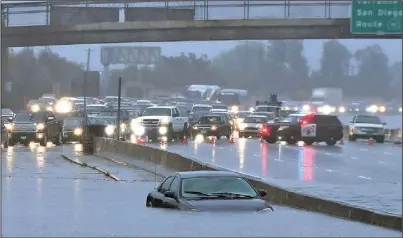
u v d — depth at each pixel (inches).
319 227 1249.4
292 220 1326.3
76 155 3383.4
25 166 2834.6
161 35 5954.7
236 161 3053.6
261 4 5792.3
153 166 2709.2
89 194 1955.0
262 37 5851.4
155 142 4554.6
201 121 5019.7
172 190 1375.5
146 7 6033.5
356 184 2230.6
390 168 2827.3
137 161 2878.9
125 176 2519.7
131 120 4916.3
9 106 7135.8
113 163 2994.6
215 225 1159.6
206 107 6584.6
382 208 1679.4
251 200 1312.7
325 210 1593.3
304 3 5767.7
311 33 5767.7
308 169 2733.8
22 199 1795.0
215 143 4461.1
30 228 1173.1
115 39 6018.7
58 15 6058.1
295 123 4451.3
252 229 1129.4
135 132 4640.8
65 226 1197.7
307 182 2268.7
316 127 4394.7
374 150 4005.9
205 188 1342.3
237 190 1350.9
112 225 1198.3
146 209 1471.5
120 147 3129.9
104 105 6771.7
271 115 5979.3
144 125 4638.3
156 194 1485.0
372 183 2261.3
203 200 1302.9
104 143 3373.5
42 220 1299.2
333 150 3927.2
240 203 1293.1
